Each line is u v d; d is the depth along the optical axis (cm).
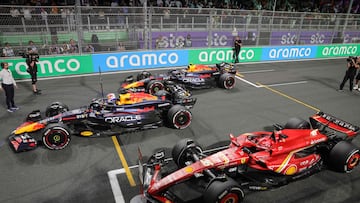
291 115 996
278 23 1859
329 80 1479
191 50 1650
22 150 714
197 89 1255
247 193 584
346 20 2062
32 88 1219
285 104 1102
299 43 1988
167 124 889
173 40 1614
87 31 1402
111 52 1471
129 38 1507
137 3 2055
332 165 659
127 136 819
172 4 2186
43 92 1174
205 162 543
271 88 1302
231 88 1273
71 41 1391
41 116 891
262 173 617
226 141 802
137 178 632
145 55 1542
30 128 746
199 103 1086
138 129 818
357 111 1058
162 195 510
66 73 1406
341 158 632
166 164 634
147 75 1250
